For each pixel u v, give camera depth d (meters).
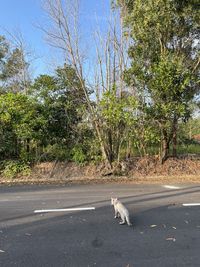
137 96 14.70
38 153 15.46
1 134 14.99
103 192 11.27
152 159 15.64
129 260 5.54
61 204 9.47
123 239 6.50
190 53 15.68
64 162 15.36
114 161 15.28
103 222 7.60
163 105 14.20
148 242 6.33
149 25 14.20
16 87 22.59
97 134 15.45
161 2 13.52
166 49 15.25
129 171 15.03
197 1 13.71
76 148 15.52
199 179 14.11
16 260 5.64
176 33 14.99
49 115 15.55
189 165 15.53
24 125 14.75
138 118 14.41
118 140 15.30
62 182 13.70
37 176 14.57
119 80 15.27
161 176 14.71
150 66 14.72
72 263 5.47
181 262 5.44
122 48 15.51
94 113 15.31
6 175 14.53
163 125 14.63
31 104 15.17
